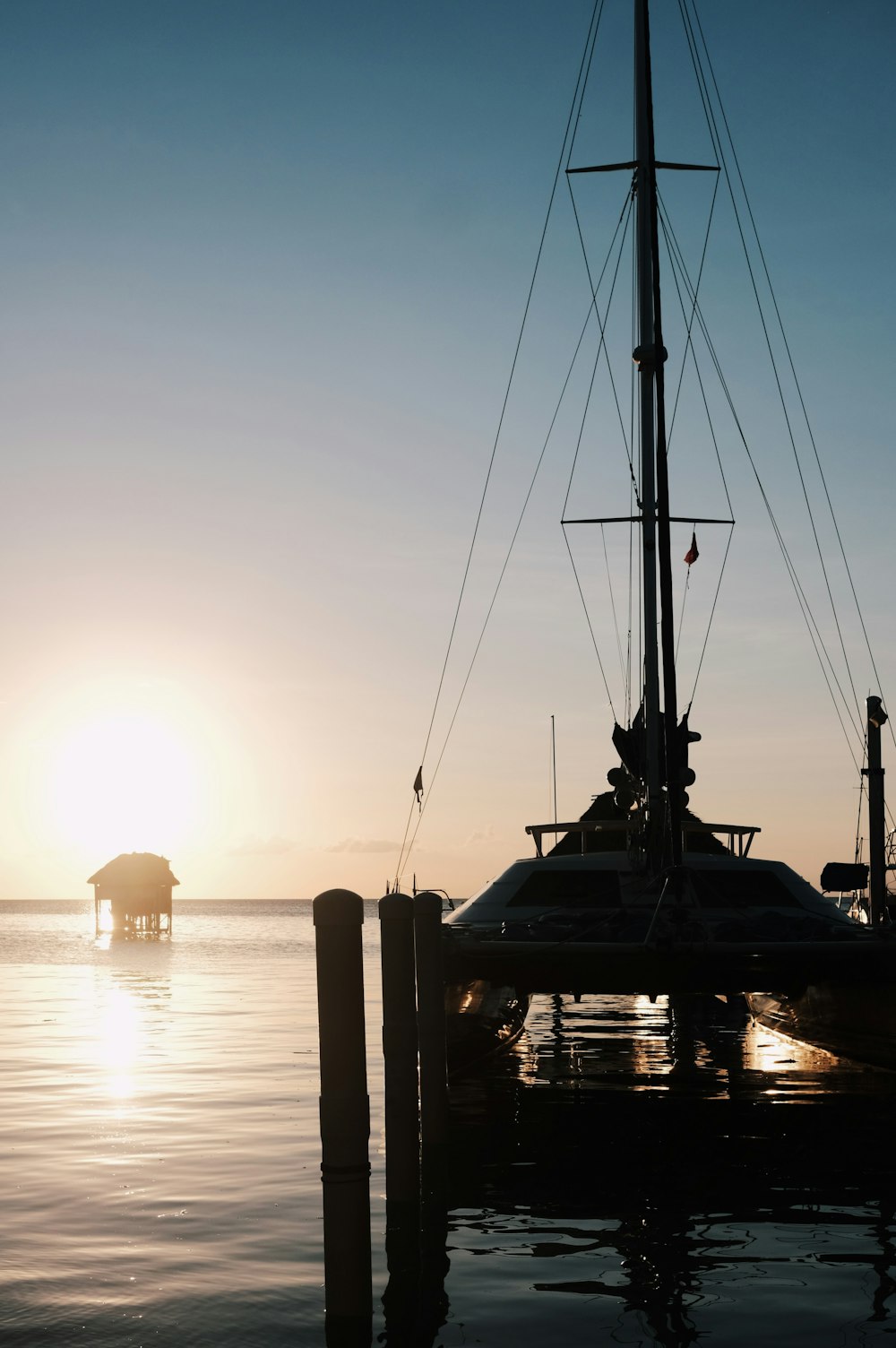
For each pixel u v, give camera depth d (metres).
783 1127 10.62
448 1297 6.09
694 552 18.28
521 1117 11.15
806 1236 7.12
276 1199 7.96
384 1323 5.73
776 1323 5.72
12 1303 5.97
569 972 10.65
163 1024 19.77
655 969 10.60
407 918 7.99
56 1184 8.39
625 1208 7.79
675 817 12.12
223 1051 15.88
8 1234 7.16
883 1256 6.75
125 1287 6.21
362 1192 5.91
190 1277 6.37
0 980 34.16
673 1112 11.38
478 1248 6.92
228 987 30.34
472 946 10.70
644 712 15.68
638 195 16.34
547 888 14.09
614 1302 6.00
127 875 98.12
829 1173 8.77
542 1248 6.91
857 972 10.55
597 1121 10.92
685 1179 8.62
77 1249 6.85
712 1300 6.04
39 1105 11.62
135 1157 9.24
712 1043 17.34
